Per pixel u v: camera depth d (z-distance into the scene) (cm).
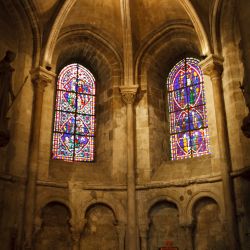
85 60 1992
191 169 1653
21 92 1579
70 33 1859
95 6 1834
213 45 1634
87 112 1900
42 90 1638
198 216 1560
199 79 1839
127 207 1645
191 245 1526
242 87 1162
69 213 1609
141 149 1755
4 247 1365
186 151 1769
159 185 1645
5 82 1334
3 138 1267
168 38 1889
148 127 1784
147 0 1814
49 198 1571
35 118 1583
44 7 1689
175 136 1828
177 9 1806
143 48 1897
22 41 1653
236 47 1582
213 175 1534
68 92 1883
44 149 1623
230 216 1388
